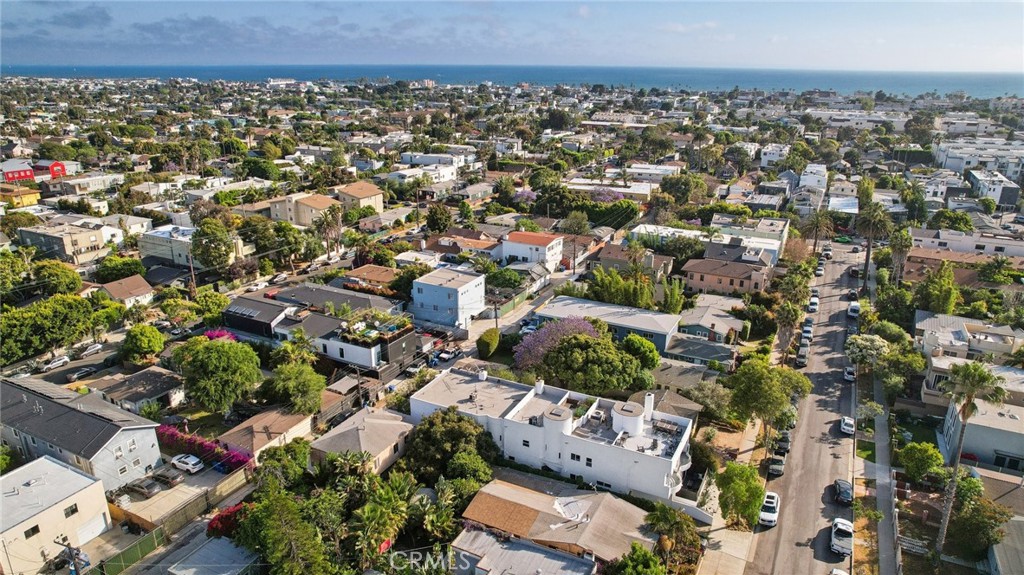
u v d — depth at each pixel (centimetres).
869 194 14900
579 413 5744
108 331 8669
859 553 4694
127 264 10381
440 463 5338
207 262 10481
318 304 8550
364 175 18338
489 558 4300
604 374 6372
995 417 5616
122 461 5369
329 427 6288
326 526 4369
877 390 7025
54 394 6153
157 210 13738
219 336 7700
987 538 4488
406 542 4722
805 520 5044
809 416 6525
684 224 12644
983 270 9806
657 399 6212
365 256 10938
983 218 13262
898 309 8712
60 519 4631
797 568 4553
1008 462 5466
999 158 18350
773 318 8494
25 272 9744
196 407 6775
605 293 8875
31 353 7619
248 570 4238
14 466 5538
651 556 4072
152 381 6825
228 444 5688
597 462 5281
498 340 7944
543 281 10569
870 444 6034
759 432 6219
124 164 19250
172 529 4900
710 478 5428
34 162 18462
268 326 7781
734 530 4928
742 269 9819
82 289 9631
